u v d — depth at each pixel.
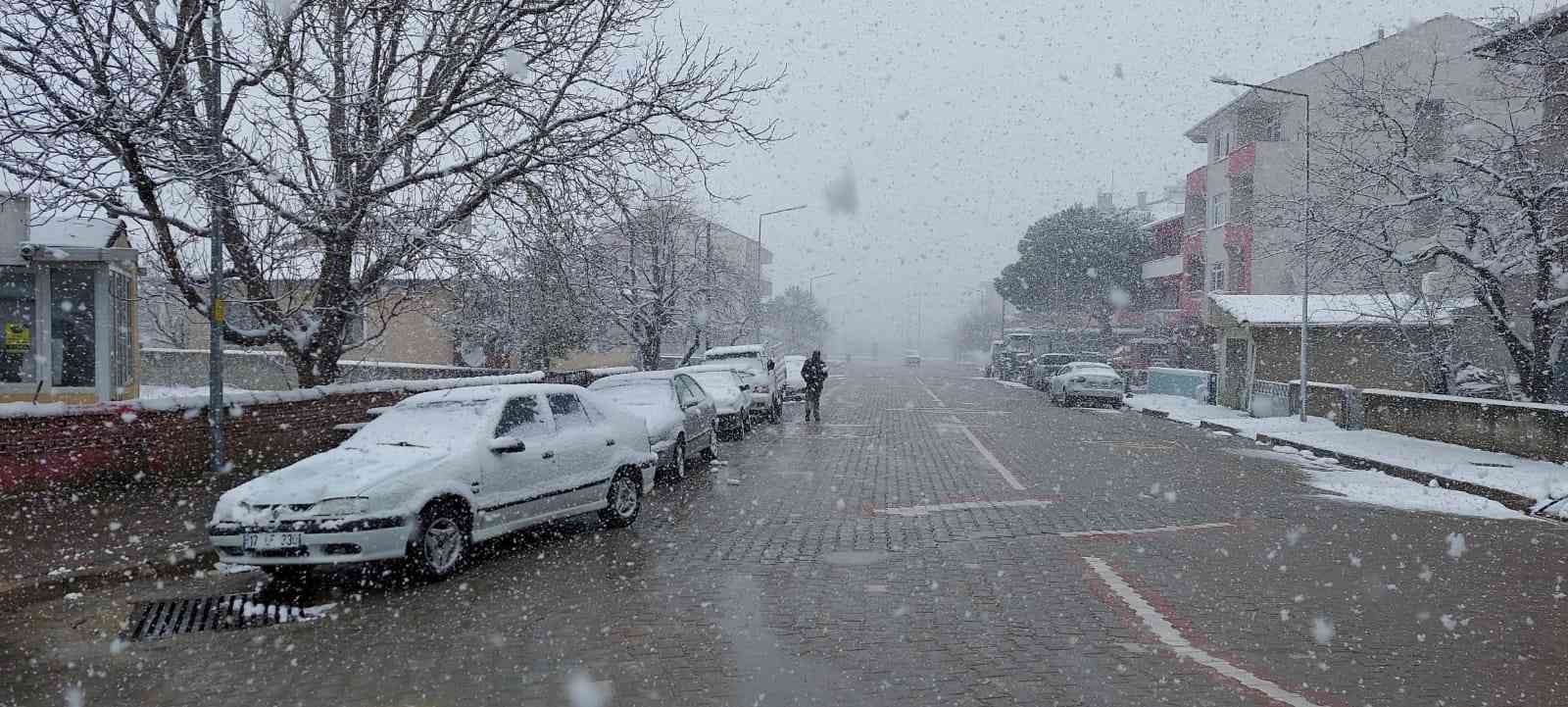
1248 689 5.11
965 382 51.09
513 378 18.70
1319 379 26.83
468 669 5.48
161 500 10.44
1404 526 10.43
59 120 10.31
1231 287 39.31
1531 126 18.53
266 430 12.75
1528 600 7.11
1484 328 23.25
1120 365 45.09
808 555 8.64
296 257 14.68
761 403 23.97
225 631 6.33
